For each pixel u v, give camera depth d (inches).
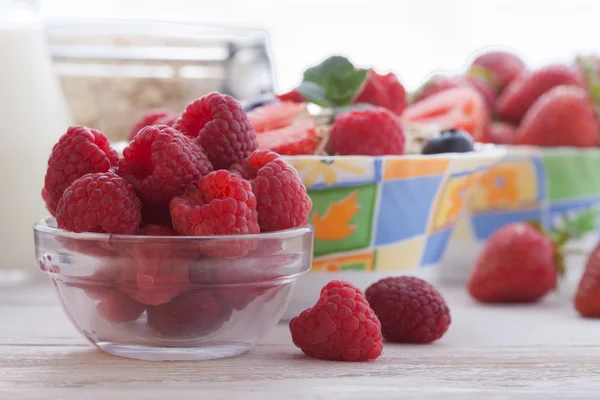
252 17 43.2
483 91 27.4
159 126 17.6
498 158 22.2
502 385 17.1
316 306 18.2
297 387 16.8
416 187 20.8
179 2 42.6
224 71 28.0
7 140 24.9
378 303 19.6
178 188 17.4
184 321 17.5
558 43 44.3
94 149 17.8
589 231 25.8
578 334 20.4
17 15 25.5
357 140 20.5
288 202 17.8
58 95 26.3
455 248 25.7
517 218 25.6
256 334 18.2
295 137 20.4
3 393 16.4
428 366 18.0
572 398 16.6
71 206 17.3
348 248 20.7
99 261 17.2
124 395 16.3
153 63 27.8
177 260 17.1
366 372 17.6
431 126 22.8
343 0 43.6
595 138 26.7
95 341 18.1
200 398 16.3
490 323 21.4
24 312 21.5
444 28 44.1
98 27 27.8
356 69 21.4
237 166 18.0
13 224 24.8
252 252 17.3
